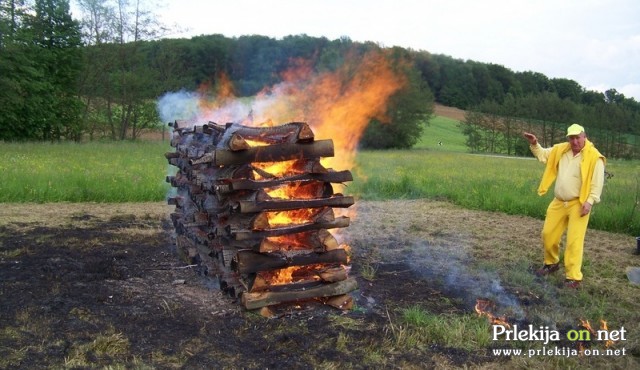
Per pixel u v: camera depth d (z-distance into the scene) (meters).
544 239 7.32
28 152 22.69
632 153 63.12
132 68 40.84
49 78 37.81
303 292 5.59
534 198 12.84
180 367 4.41
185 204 7.43
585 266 7.73
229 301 5.93
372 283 6.78
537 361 4.76
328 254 5.70
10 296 5.80
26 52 36.22
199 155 6.37
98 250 8.02
